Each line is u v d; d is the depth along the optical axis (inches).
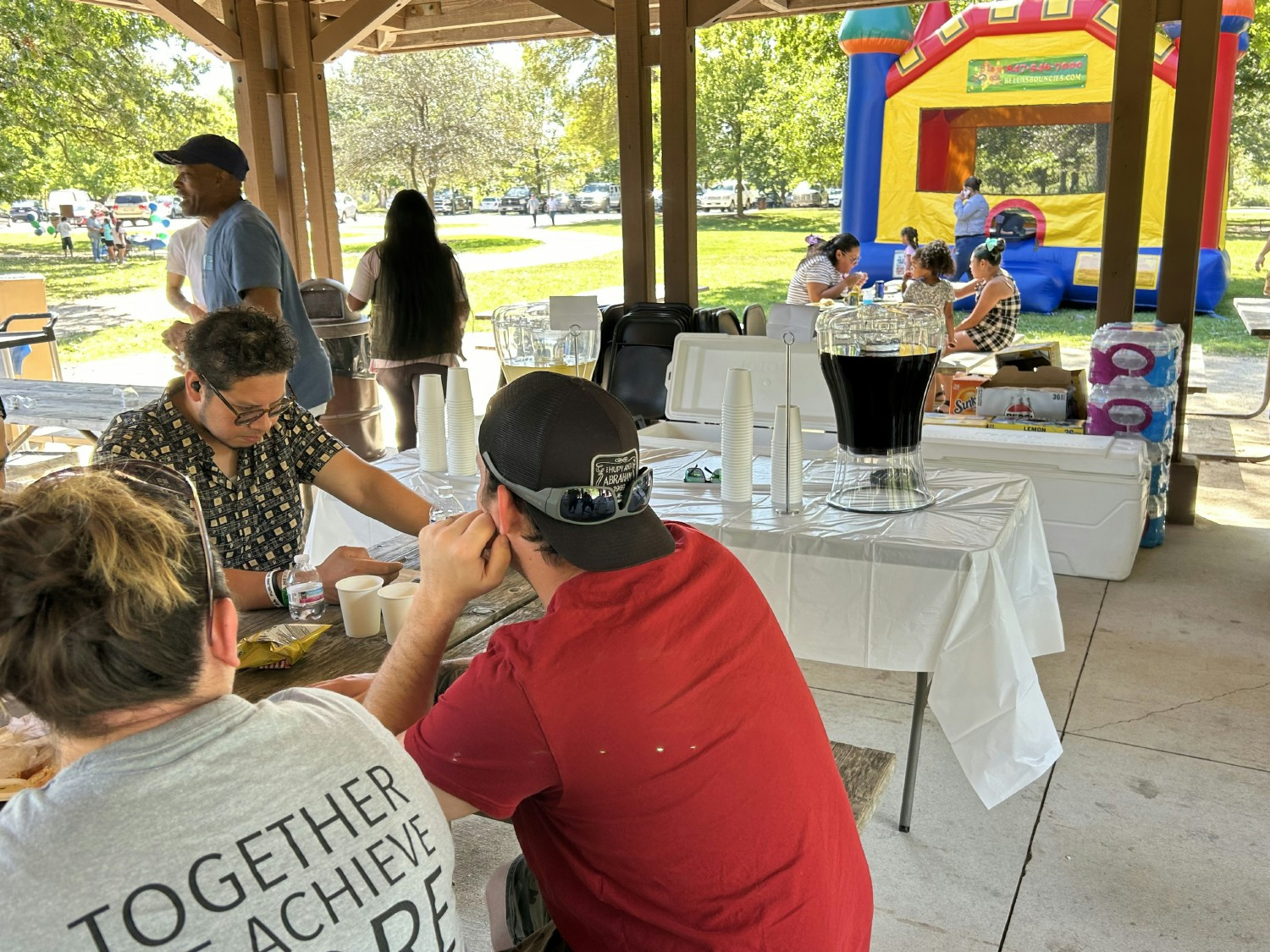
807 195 1088.2
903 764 109.3
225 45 226.2
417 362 188.4
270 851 29.6
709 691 40.9
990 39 434.3
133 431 81.9
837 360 95.4
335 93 781.3
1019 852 93.4
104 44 610.2
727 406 102.1
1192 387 231.0
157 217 924.6
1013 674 87.1
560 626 40.2
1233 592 151.7
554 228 1010.7
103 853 27.6
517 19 262.7
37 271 751.7
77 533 29.6
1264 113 787.4
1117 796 101.5
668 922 41.4
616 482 42.6
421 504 95.2
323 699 35.4
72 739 30.7
